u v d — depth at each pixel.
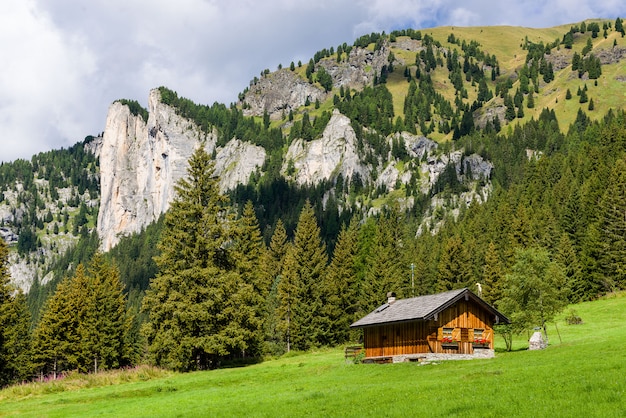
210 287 60.16
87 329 80.12
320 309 84.94
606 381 22.72
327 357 63.88
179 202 63.44
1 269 70.44
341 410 23.59
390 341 51.34
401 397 25.25
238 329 60.34
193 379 47.41
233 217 65.44
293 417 23.09
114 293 87.25
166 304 58.91
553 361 35.03
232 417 24.77
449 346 47.91
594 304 85.44
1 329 71.69
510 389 23.88
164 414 28.41
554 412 18.86
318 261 87.62
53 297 84.88
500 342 66.50
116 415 30.11
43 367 87.00
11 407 37.41
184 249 61.19
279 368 52.84
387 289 87.50
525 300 54.47
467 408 21.03
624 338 43.53
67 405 36.53
